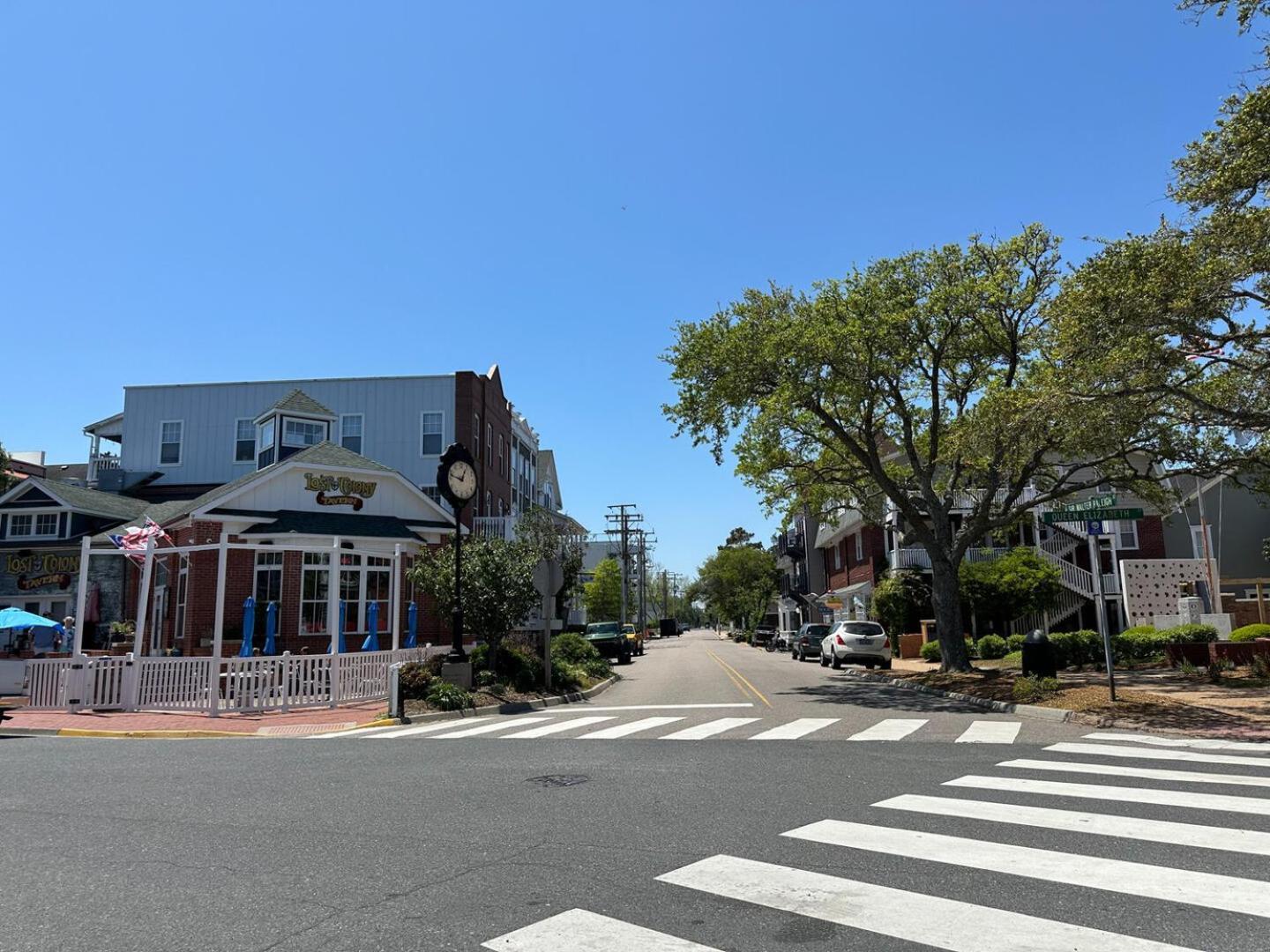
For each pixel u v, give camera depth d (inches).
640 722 566.9
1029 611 1148.5
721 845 243.9
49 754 453.7
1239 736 453.7
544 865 228.2
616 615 3056.1
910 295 843.4
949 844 241.0
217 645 639.8
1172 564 1179.3
